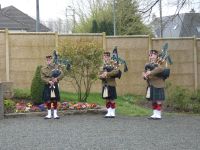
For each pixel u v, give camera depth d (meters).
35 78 18.05
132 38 22.78
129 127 13.83
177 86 21.34
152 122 14.98
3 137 12.20
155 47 22.95
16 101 18.41
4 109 16.41
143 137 12.09
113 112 16.25
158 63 16.17
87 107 17.23
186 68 23.20
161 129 13.45
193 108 18.69
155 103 15.91
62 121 15.18
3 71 21.69
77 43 18.31
